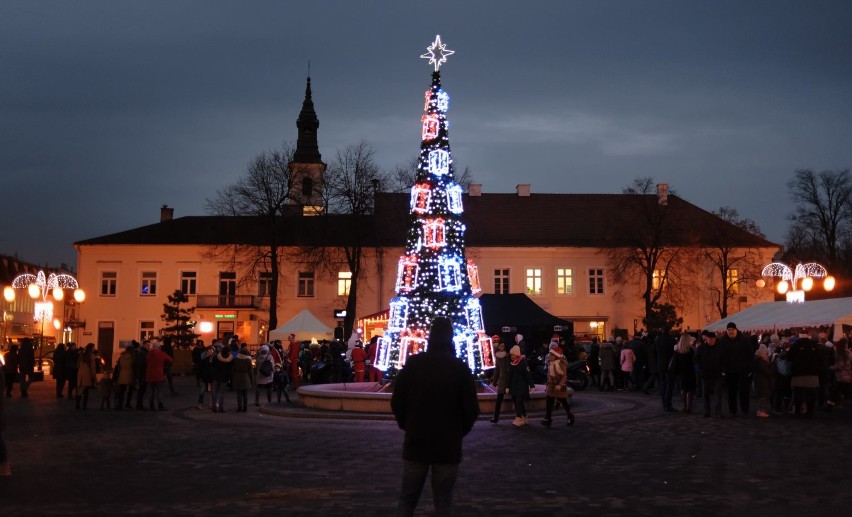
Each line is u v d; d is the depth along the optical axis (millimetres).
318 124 82000
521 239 67188
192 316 64250
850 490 10039
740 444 14688
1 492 9961
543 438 15938
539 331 39750
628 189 62562
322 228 59344
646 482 10672
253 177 59344
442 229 21938
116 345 64938
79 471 11641
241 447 14469
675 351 21938
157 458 13016
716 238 64250
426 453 6504
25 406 25031
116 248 65625
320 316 65062
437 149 22297
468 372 6695
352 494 9812
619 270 63844
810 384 19969
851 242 62500
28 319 91750
